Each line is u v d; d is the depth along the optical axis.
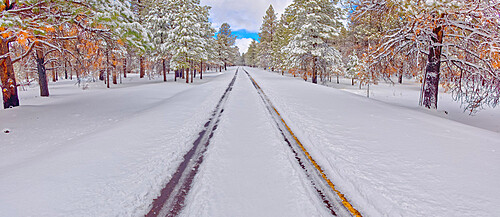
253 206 3.32
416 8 8.71
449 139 5.86
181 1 28.00
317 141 5.89
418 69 12.46
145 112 10.00
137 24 9.12
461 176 3.96
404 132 6.46
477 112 12.88
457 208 3.11
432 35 10.52
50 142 6.58
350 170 4.30
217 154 5.20
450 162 4.52
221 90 16.94
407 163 4.51
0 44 9.77
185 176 4.34
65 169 4.46
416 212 3.07
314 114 8.81
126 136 6.49
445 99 18.02
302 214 3.14
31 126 8.02
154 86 22.61
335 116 8.46
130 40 8.96
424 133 6.37
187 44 28.47
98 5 8.05
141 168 4.58
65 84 29.06
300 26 25.75
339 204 3.41
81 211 3.21
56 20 7.75
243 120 8.19
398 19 11.56
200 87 19.53
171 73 47.50
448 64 10.98
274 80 25.84
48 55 17.03
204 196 3.59
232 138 6.29
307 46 24.86
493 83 9.65
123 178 4.17
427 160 4.62
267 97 13.34
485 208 3.09
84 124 8.54
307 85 19.78
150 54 31.34
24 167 4.61
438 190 3.56
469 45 10.44
